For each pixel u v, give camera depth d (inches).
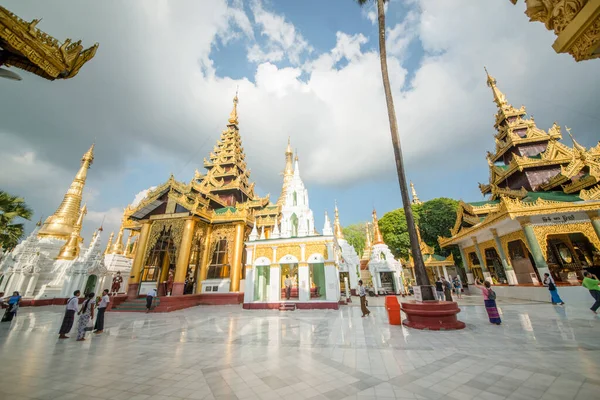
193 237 879.7
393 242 1449.3
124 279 1175.0
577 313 430.6
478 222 864.3
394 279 1141.1
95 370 225.0
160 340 344.5
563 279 714.8
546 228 642.8
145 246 879.7
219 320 515.8
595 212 619.2
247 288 722.8
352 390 171.3
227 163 1285.7
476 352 244.5
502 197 671.1
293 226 840.9
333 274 677.3
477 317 448.8
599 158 754.8
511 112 1027.9
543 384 167.2
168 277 957.2
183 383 192.5
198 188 983.0
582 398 146.5
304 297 676.7
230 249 933.2
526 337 291.4
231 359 250.7
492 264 954.7
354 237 2310.5
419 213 1401.3
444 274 1168.2
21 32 183.2
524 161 861.8
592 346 243.4
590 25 122.3
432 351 254.2
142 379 201.9
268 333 372.5
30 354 279.4
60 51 205.0
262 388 179.3
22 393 177.9
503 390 161.9
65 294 879.7
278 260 722.2
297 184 892.6
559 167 847.1
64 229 1115.9
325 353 261.7
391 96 476.7
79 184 1238.9
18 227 936.9
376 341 303.7
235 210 1015.0
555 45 144.3
